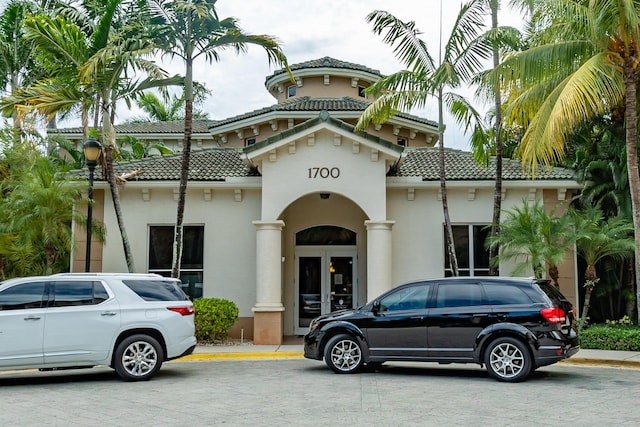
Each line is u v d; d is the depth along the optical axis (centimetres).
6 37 2691
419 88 1681
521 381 1099
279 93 2617
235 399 948
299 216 1973
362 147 1756
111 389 1055
